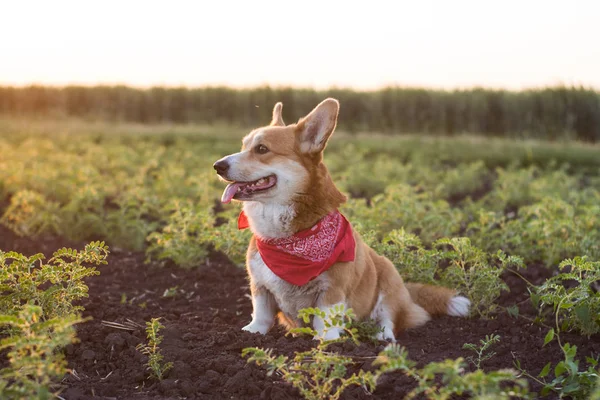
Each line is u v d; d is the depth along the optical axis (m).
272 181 5.00
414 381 4.11
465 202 12.55
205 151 20.17
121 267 7.55
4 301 4.52
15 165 12.55
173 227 7.72
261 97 33.50
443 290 5.96
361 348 4.69
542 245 7.83
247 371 4.13
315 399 3.59
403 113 31.09
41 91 35.81
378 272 5.65
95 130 27.12
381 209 8.86
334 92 31.97
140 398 3.90
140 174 13.20
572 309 5.29
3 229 9.06
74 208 9.06
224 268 7.65
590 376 3.90
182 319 5.71
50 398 3.25
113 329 5.08
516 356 4.87
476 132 29.94
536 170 18.02
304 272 4.93
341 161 17.55
